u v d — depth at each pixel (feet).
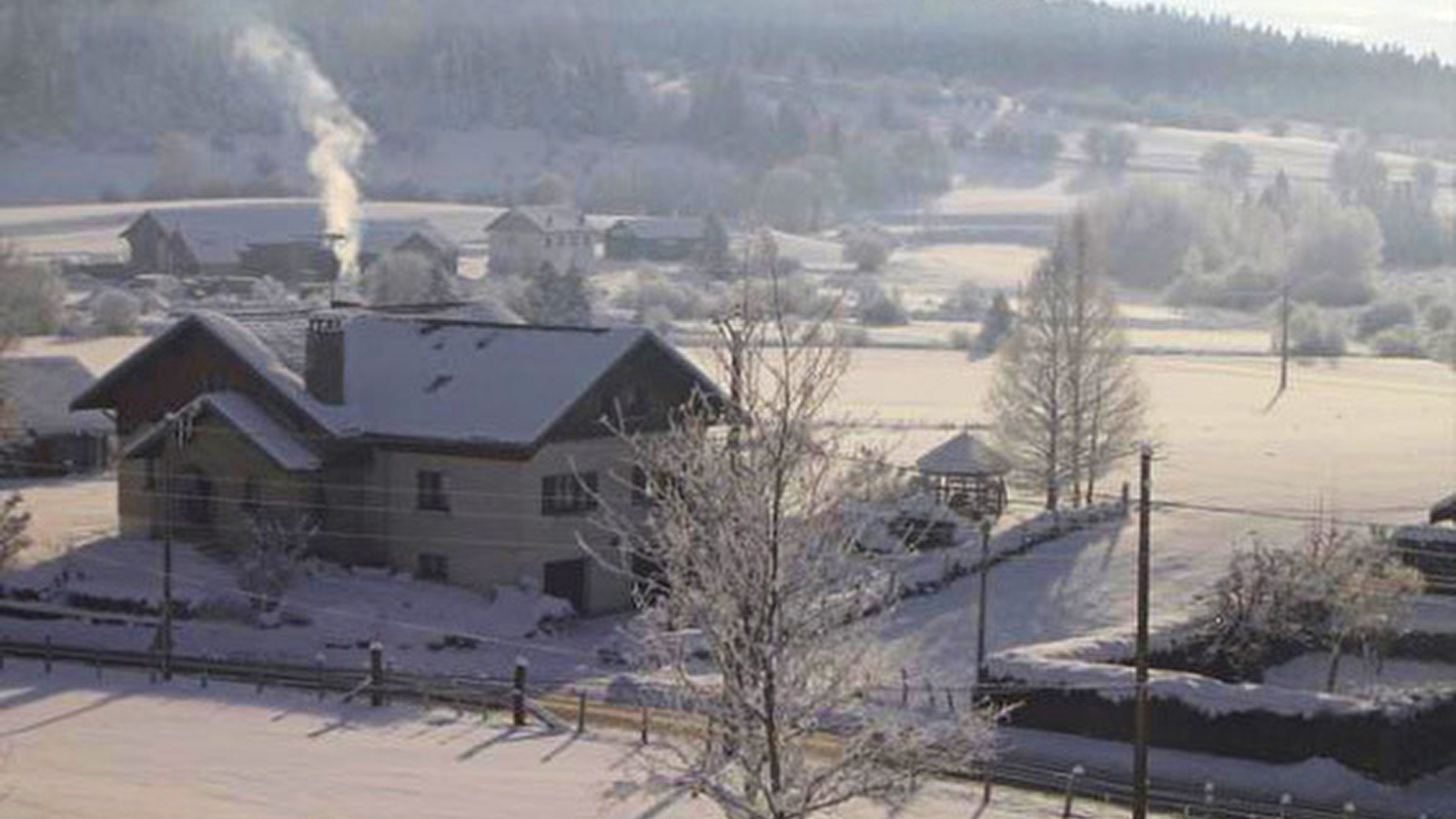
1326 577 226.79
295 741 178.19
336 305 312.09
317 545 261.85
